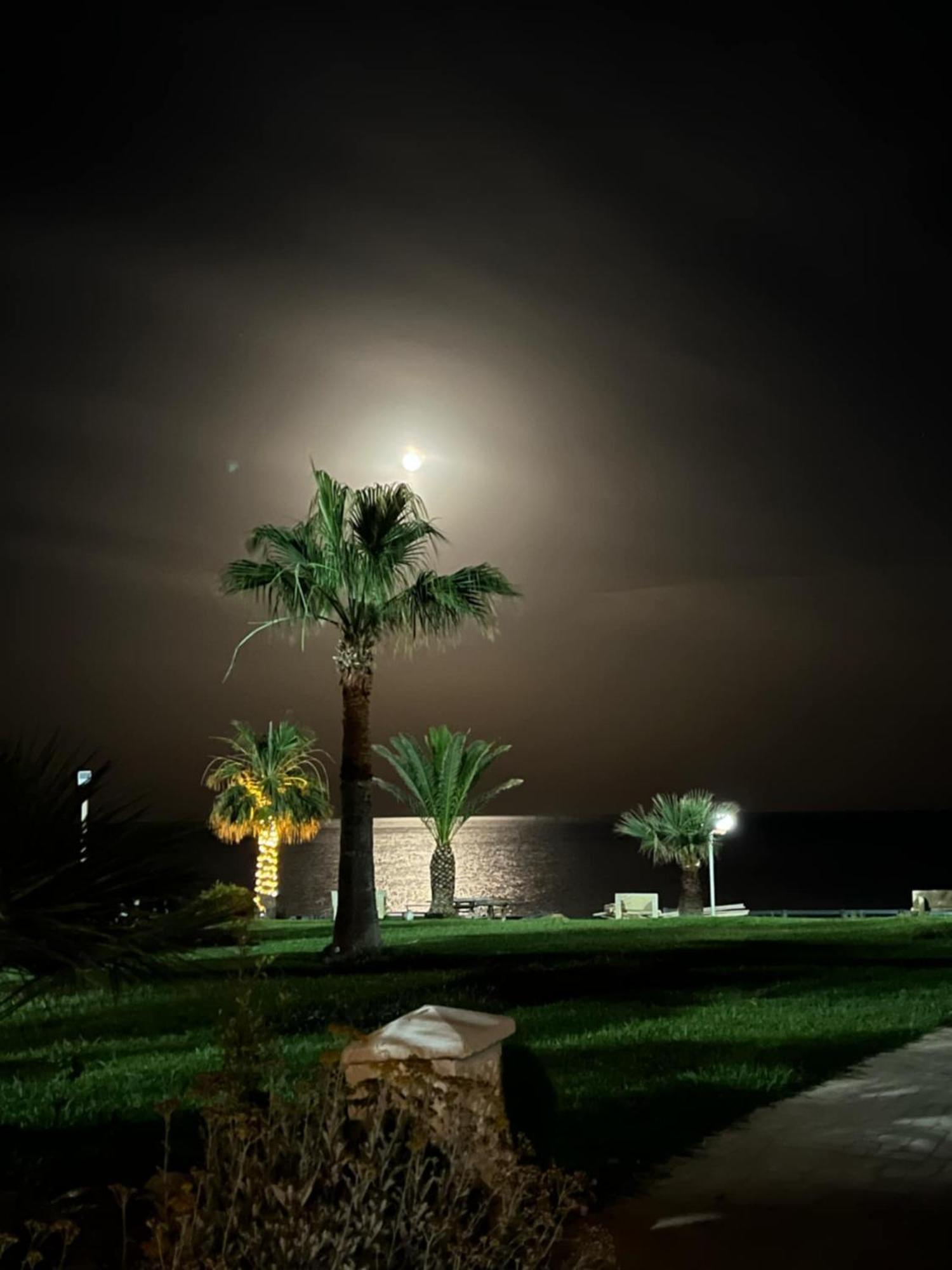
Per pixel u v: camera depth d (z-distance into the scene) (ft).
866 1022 39.93
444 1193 15.24
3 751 19.10
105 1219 19.16
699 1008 44.55
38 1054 38.86
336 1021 43.88
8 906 17.13
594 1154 23.70
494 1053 18.30
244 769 142.72
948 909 130.93
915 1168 22.88
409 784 129.59
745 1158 23.66
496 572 71.77
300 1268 13.53
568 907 248.93
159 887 18.86
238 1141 15.81
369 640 71.77
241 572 70.33
